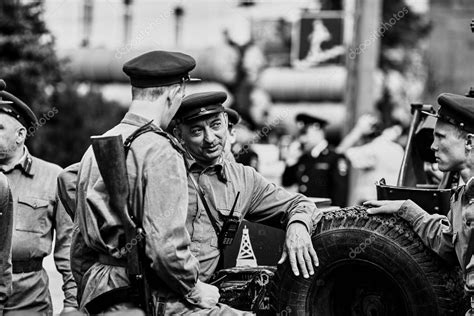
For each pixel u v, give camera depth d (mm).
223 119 6184
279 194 6277
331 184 14656
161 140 5359
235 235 6461
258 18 32000
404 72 35188
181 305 5332
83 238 5531
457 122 5570
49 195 6676
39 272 6684
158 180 5242
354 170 14914
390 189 6508
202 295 5371
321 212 6078
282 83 30312
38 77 19359
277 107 30328
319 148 14828
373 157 14727
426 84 35625
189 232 6004
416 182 7812
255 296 6039
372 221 5812
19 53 19094
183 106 6055
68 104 20953
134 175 5281
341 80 29578
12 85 19031
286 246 5867
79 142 20828
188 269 5207
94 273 5430
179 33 29891
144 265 5277
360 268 5902
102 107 22344
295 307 5941
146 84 5516
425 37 37531
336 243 5840
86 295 5426
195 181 6074
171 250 5148
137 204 5277
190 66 5586
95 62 28344
